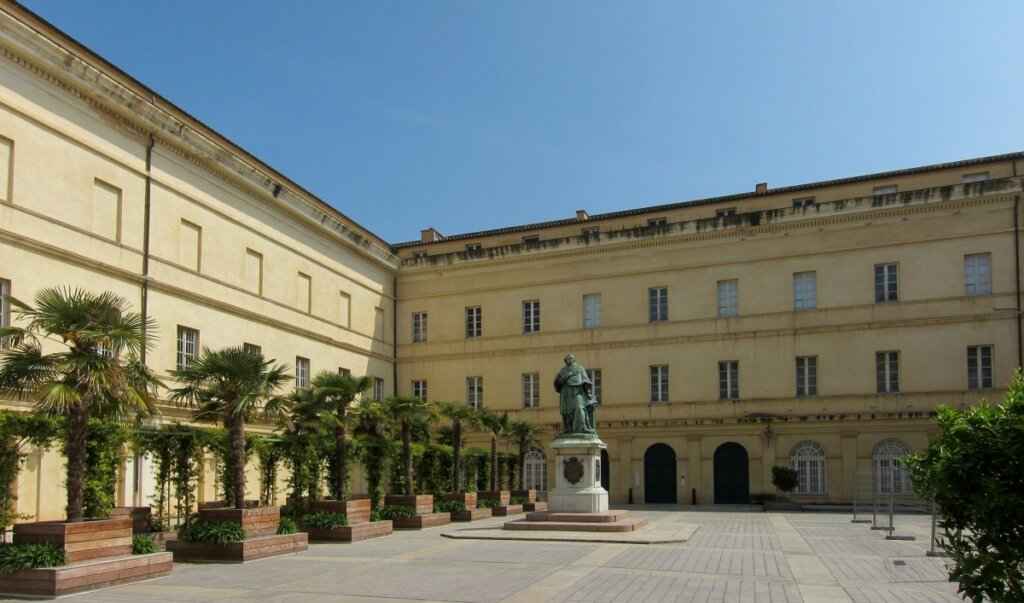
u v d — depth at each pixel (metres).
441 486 35.47
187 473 22.42
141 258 30.50
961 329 38.34
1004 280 37.81
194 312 33.12
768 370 41.75
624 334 44.94
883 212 40.19
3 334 16.27
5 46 25.25
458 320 49.22
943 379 38.38
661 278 44.62
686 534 24.22
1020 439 7.63
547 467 45.91
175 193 32.59
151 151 31.39
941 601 13.84
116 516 18.88
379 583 15.97
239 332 35.94
